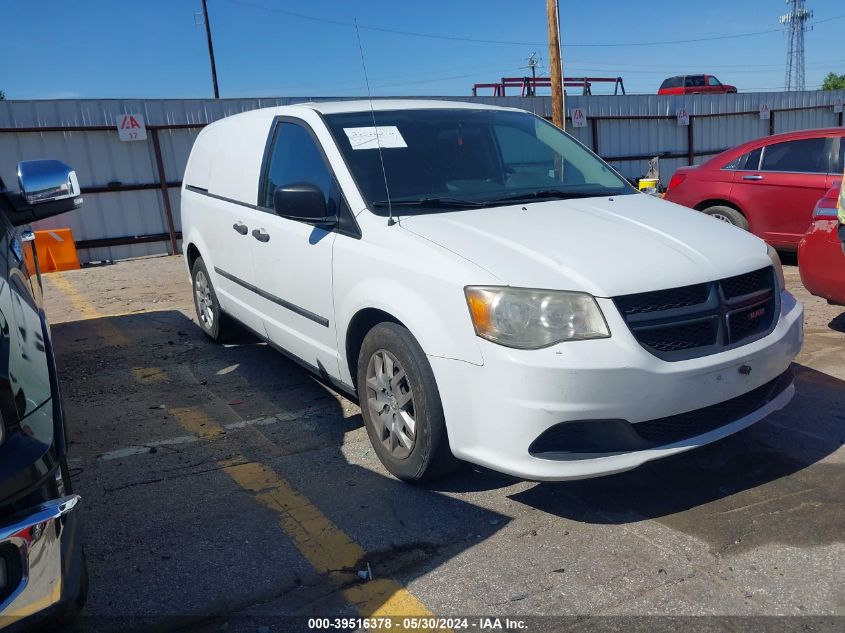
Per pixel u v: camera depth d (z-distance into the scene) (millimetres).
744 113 19375
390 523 3166
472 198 3828
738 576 2717
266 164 4637
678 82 29797
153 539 3090
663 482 3445
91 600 2686
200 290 6047
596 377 2793
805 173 7945
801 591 2619
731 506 3207
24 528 1909
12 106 11016
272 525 3178
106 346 6141
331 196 3871
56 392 2314
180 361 5641
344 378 3896
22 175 3209
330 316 3844
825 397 4363
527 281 2912
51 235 11078
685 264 3096
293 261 4137
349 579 2789
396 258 3312
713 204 8805
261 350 5855
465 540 3025
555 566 2822
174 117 12297
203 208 5613
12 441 1980
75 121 11516
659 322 2922
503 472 2961
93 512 3326
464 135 4285
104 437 4195
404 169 3906
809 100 20688
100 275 10461
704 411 3107
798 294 7160
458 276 3014
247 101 12844
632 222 3539
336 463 3775
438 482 3504
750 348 3127
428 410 3197
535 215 3572
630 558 2855
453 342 3018
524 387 2826
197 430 4270
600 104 16734
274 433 4195
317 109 4305
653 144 17844
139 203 12281
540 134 4668
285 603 2656
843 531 2980
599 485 3441
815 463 3561
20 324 2281
